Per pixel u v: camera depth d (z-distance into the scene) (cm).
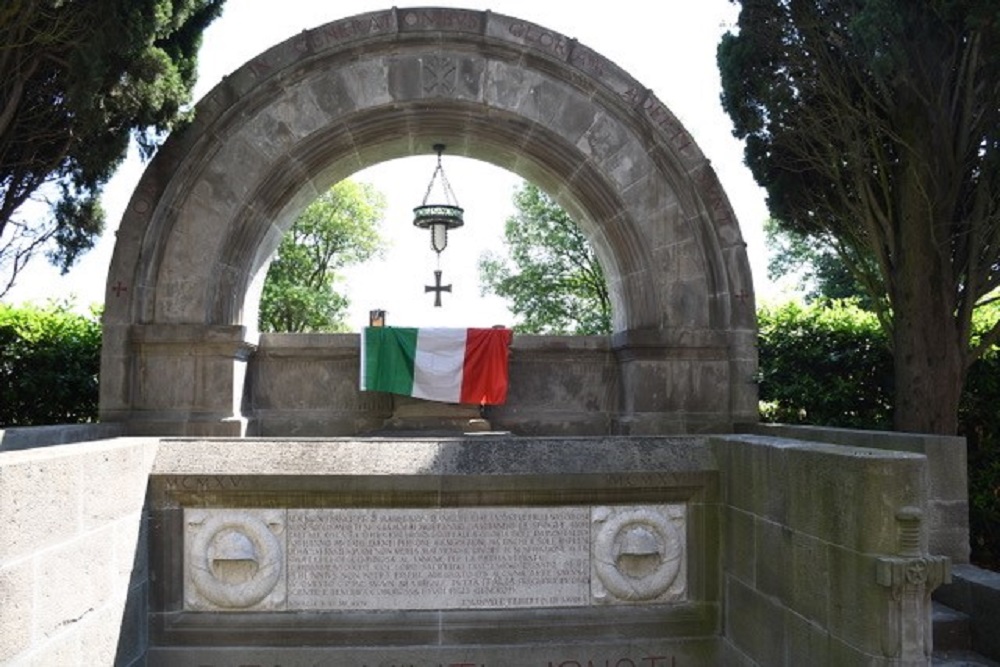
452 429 1077
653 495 723
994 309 1126
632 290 1102
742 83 1002
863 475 505
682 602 720
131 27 836
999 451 1000
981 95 870
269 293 3052
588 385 1160
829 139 973
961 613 676
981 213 889
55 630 518
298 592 692
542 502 709
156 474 686
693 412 1065
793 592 589
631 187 1086
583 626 696
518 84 1081
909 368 907
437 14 1062
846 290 2278
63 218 1004
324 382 1142
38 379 1133
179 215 1033
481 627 689
